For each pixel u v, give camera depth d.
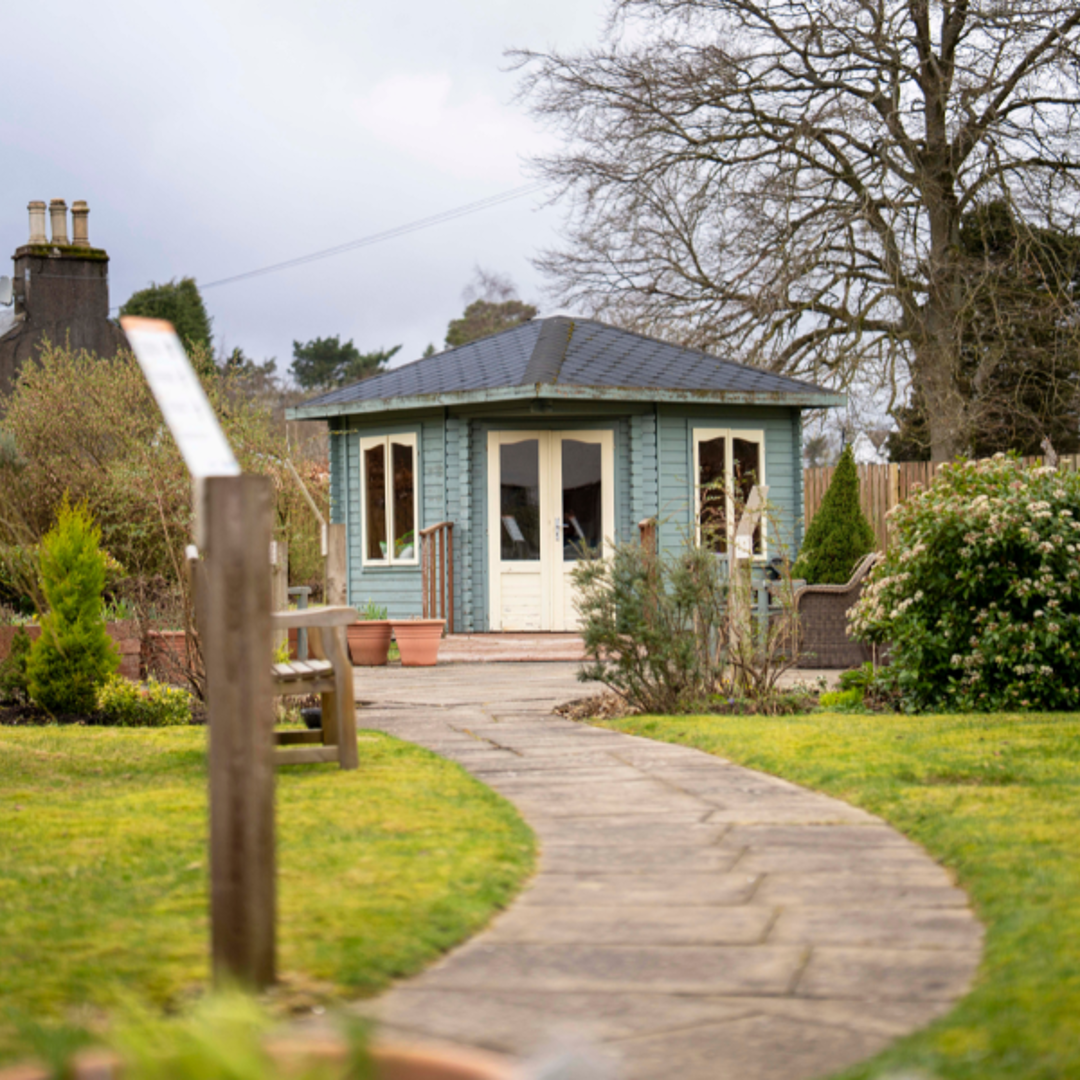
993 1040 2.39
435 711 8.43
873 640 8.85
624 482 14.90
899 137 21.05
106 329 25.66
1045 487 8.27
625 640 8.38
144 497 12.48
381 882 3.72
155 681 8.87
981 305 22.17
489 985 2.88
